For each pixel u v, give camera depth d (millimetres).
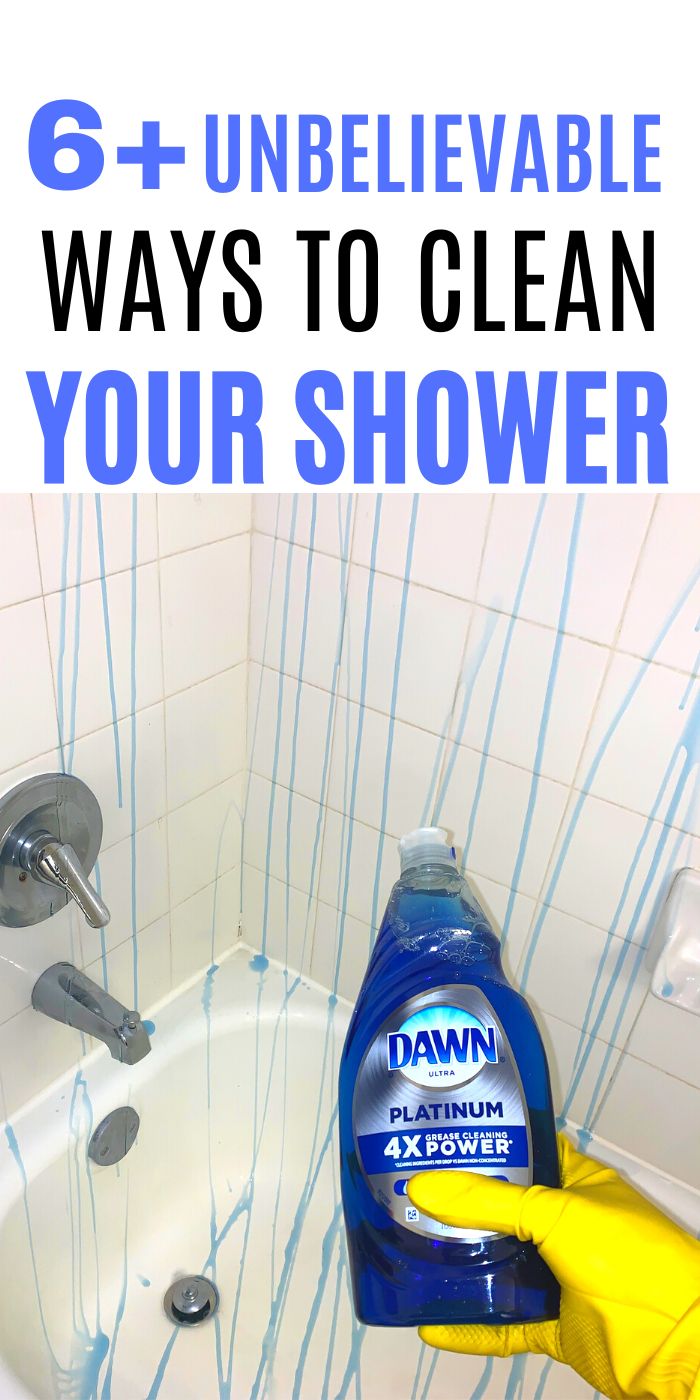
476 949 657
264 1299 964
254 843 994
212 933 1026
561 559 661
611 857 738
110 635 725
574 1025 835
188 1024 976
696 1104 793
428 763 810
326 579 792
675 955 684
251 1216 1029
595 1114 862
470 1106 629
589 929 780
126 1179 949
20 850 702
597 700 688
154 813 858
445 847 713
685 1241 582
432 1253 621
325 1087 1021
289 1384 905
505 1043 639
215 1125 1031
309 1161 1046
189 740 864
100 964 878
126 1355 913
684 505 604
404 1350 919
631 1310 552
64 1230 886
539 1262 625
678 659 639
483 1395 885
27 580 640
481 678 740
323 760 885
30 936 775
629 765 695
